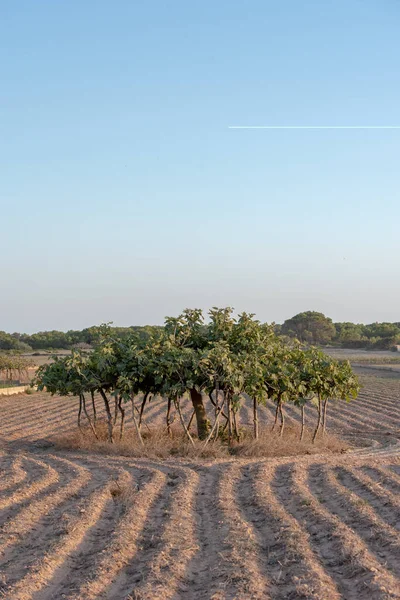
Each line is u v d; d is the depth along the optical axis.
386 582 6.66
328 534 8.48
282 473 12.88
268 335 18.22
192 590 6.75
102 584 6.84
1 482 11.80
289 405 31.28
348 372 18.28
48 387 17.44
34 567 7.21
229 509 9.88
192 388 17.41
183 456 15.63
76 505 10.03
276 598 6.46
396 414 26.80
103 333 17.77
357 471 12.85
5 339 105.44
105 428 19.73
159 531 8.73
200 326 18.17
